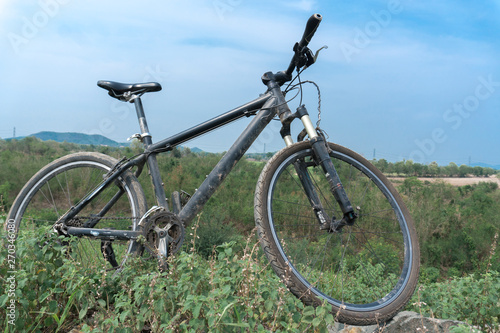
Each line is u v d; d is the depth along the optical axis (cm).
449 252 982
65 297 199
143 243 222
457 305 242
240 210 1056
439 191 1448
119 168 248
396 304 212
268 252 202
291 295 189
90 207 273
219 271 174
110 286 203
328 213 250
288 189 1079
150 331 182
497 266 818
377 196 985
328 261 535
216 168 238
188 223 235
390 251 664
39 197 529
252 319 154
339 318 198
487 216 1207
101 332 153
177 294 166
